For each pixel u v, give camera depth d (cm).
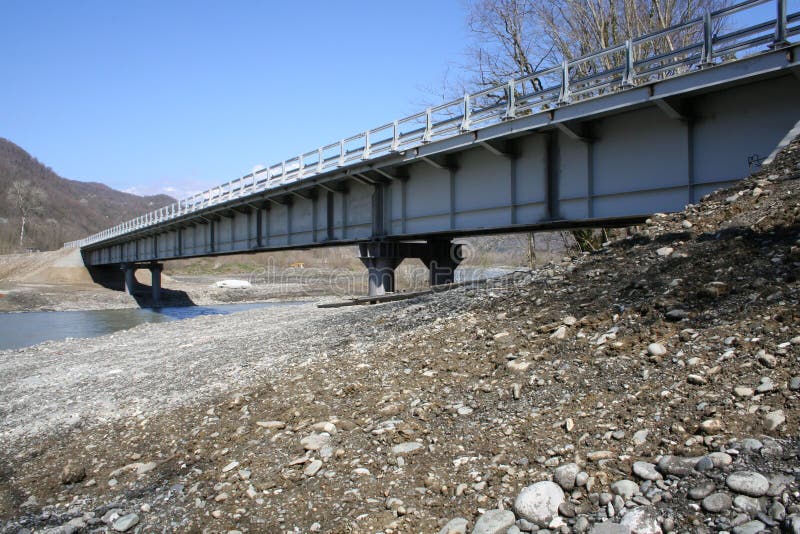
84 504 593
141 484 616
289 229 3077
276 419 712
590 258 1045
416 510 442
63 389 1262
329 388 793
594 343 660
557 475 426
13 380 1492
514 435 515
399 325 1148
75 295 6341
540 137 1600
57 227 16938
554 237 3350
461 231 1944
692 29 2303
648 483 392
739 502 347
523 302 937
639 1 2484
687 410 467
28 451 825
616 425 480
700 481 379
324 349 1116
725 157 1177
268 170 3031
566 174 1533
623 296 768
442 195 2000
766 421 419
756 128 1127
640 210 1352
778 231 752
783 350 499
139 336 2219
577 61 1369
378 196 2369
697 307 645
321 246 3095
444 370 743
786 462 372
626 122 1378
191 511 527
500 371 675
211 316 2655
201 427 757
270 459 596
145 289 7562
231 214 3834
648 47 2362
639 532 350
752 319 571
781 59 985
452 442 538
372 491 486
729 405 454
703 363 530
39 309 5672
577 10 2644
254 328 1927
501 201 1750
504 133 1573
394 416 634
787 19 967
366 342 1066
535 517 392
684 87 1141
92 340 2247
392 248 2388
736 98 1159
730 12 1060
